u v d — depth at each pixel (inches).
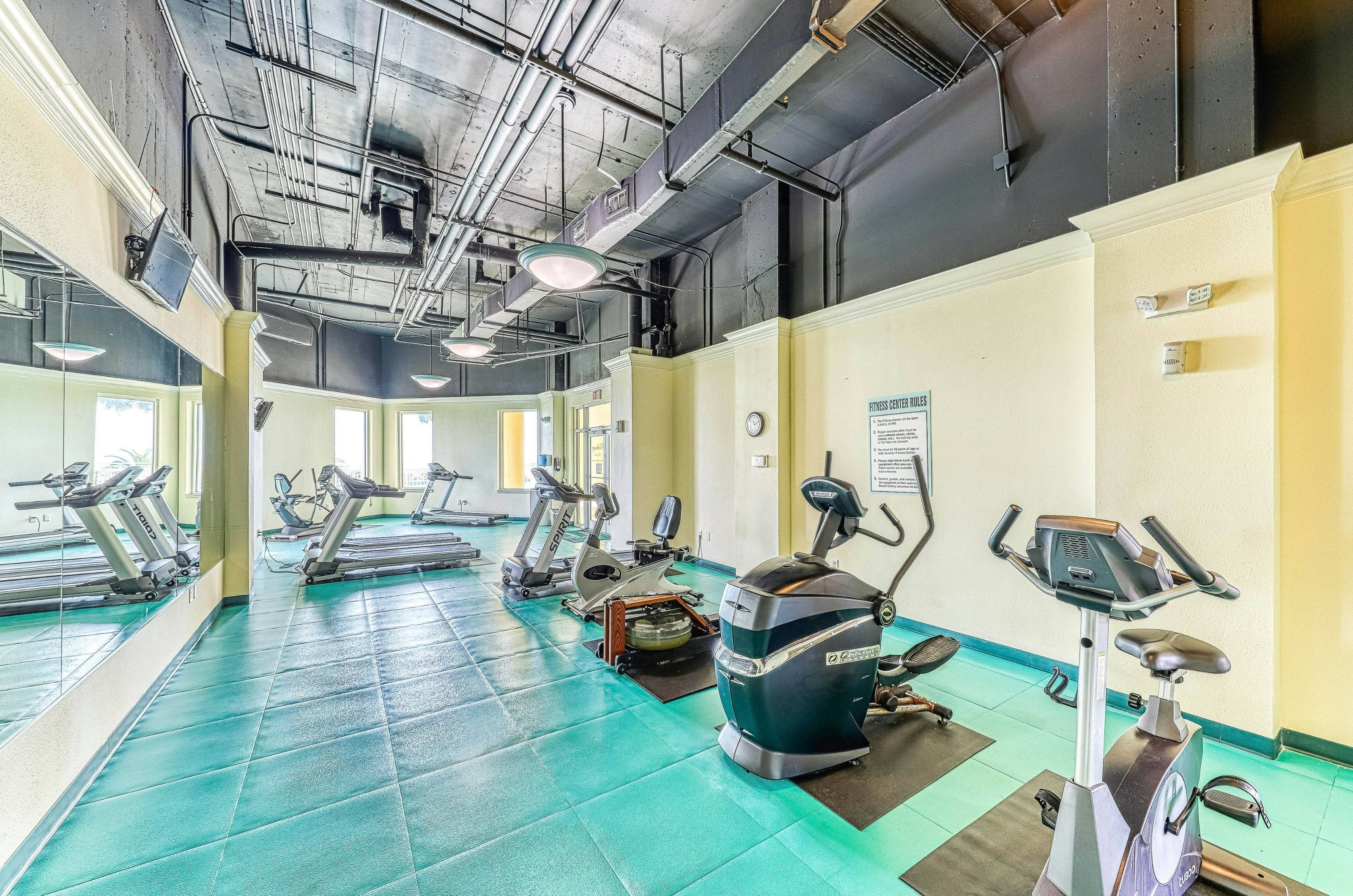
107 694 89.8
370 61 136.9
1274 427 86.5
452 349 259.6
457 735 97.2
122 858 66.6
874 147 168.6
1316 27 89.7
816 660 82.6
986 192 138.7
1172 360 94.7
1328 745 85.8
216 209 179.0
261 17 116.6
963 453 139.3
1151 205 97.7
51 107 72.9
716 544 240.8
